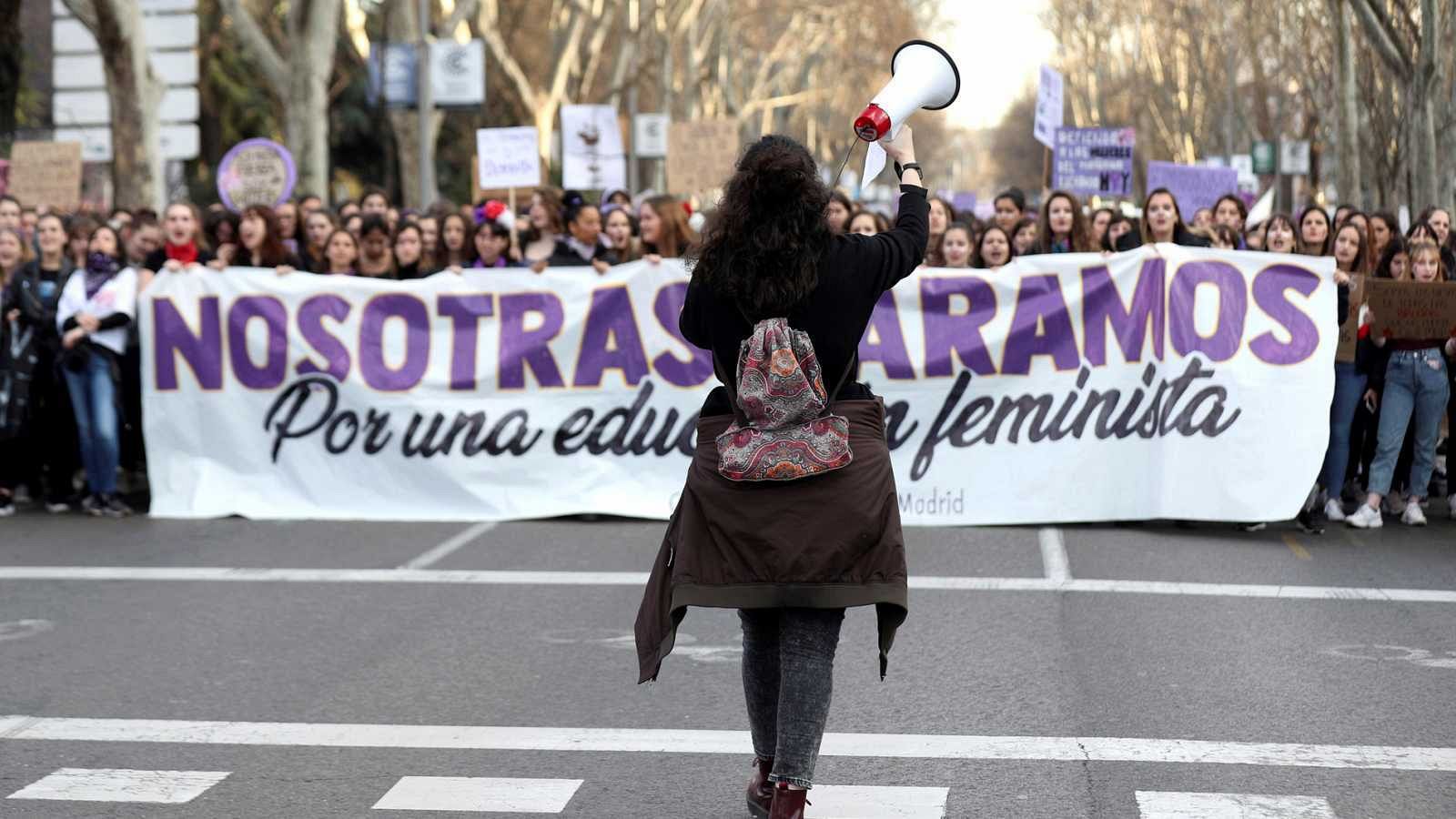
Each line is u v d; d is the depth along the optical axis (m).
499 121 41.62
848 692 5.85
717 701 5.78
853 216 11.64
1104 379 9.36
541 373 9.84
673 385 9.75
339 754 5.18
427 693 5.89
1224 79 48.50
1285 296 9.16
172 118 20.98
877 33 58.41
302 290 9.98
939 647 6.50
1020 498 9.39
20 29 31.16
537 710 5.66
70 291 9.86
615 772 4.98
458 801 4.72
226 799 4.75
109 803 4.72
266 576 8.06
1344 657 6.32
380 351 9.93
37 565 8.38
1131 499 9.30
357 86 41.31
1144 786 4.79
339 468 9.95
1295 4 33.44
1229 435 9.11
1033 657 6.33
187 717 5.60
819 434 4.06
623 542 9.01
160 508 10.00
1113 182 16.89
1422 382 9.25
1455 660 6.28
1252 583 7.75
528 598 7.53
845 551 4.06
